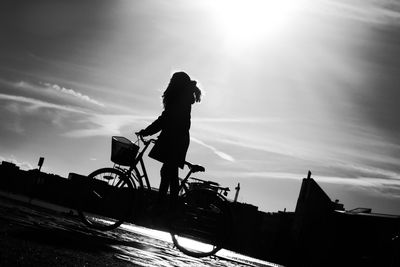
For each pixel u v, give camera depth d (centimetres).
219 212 646
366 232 1562
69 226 638
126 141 664
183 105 644
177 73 656
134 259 462
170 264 493
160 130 647
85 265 363
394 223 1470
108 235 657
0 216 553
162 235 1193
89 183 669
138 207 659
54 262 345
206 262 630
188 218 645
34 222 578
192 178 658
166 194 643
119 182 661
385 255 1435
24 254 348
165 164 636
